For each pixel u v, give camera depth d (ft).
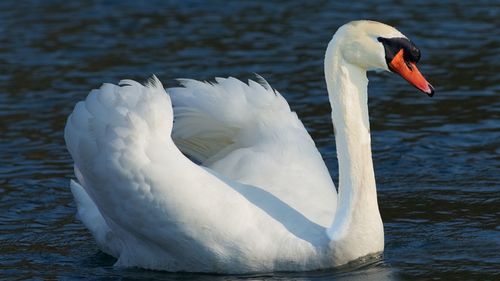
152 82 44.42
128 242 42.96
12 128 62.69
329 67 41.37
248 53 78.48
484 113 64.39
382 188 52.65
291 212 41.57
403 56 40.42
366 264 41.45
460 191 51.62
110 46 81.05
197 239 40.65
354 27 40.88
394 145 59.31
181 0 95.40
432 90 39.96
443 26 84.43
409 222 47.55
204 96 45.11
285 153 44.24
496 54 77.05
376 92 69.72
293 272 40.83
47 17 90.07
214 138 46.09
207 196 40.70
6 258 44.21
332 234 40.86
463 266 41.45
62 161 57.26
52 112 65.62
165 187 40.57
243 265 40.75
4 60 77.46
